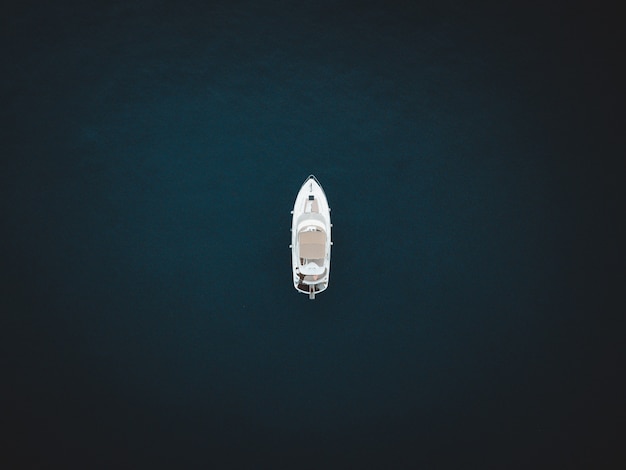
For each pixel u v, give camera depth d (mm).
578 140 61781
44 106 62219
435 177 60688
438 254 58469
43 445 52062
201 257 57906
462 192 60312
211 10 65938
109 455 52094
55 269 57125
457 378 55094
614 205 59844
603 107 62812
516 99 63188
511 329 56406
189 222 58906
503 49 65000
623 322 56469
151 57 64250
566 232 59062
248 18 65875
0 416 52625
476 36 65562
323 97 63219
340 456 52750
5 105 62062
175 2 66062
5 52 63844
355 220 59188
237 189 59969
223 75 63781
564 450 53031
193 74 63750
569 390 54656
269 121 62250
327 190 60000
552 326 56438
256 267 57719
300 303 56875
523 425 53688
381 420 53875
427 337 56219
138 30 65125
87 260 57531
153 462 52094
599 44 65062
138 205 59375
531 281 57750
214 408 53812
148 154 60969
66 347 54938
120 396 53781
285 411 53969
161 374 54531
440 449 53062
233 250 58156
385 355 55750
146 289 56906
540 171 60844
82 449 52125
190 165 60688
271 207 59438
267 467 52281
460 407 54281
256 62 64312
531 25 65812
